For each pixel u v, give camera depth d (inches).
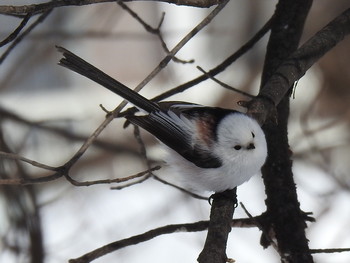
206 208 502.6
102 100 584.1
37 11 210.5
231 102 551.5
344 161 534.3
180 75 571.2
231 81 564.1
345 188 479.2
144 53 597.9
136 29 586.2
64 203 517.7
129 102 242.5
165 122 242.5
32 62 550.9
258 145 226.4
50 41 546.9
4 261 377.4
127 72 598.2
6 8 187.3
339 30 243.9
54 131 454.6
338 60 525.3
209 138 232.8
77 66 236.2
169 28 583.8
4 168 356.5
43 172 524.1
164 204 516.7
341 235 460.1
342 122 535.8
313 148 490.0
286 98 257.8
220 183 233.6
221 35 582.6
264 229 222.4
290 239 229.1
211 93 558.6
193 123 239.9
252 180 518.3
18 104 566.6
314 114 542.0
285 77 231.9
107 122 209.6
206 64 578.2
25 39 445.1
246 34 584.7
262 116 227.1
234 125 226.8
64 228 492.4
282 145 249.3
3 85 515.5
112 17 561.6
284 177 242.5
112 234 490.6
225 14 588.7
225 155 227.1
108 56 596.4
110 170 548.4
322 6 540.7
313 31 538.0
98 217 509.7
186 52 580.1
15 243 361.1
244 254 452.1
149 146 527.8
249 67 571.5
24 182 191.3
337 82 528.7
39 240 357.7
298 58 234.8
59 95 583.2
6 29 517.7
